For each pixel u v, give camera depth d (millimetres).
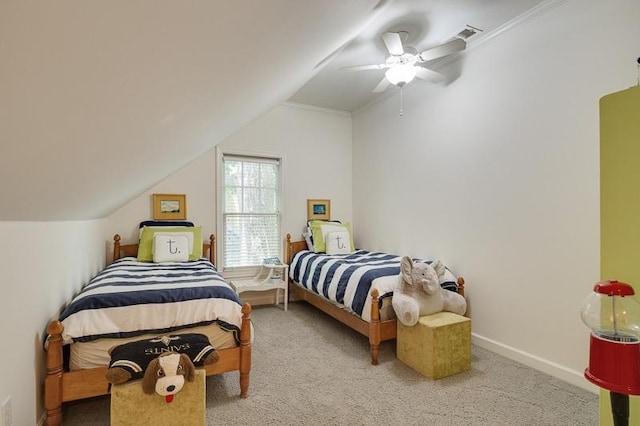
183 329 1961
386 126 4188
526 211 2535
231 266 4238
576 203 2229
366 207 4602
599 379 1000
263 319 3717
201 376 1506
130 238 3723
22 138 707
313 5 956
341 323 3570
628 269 1139
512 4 2393
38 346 1705
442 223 3322
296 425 1800
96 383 1783
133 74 691
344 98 4316
